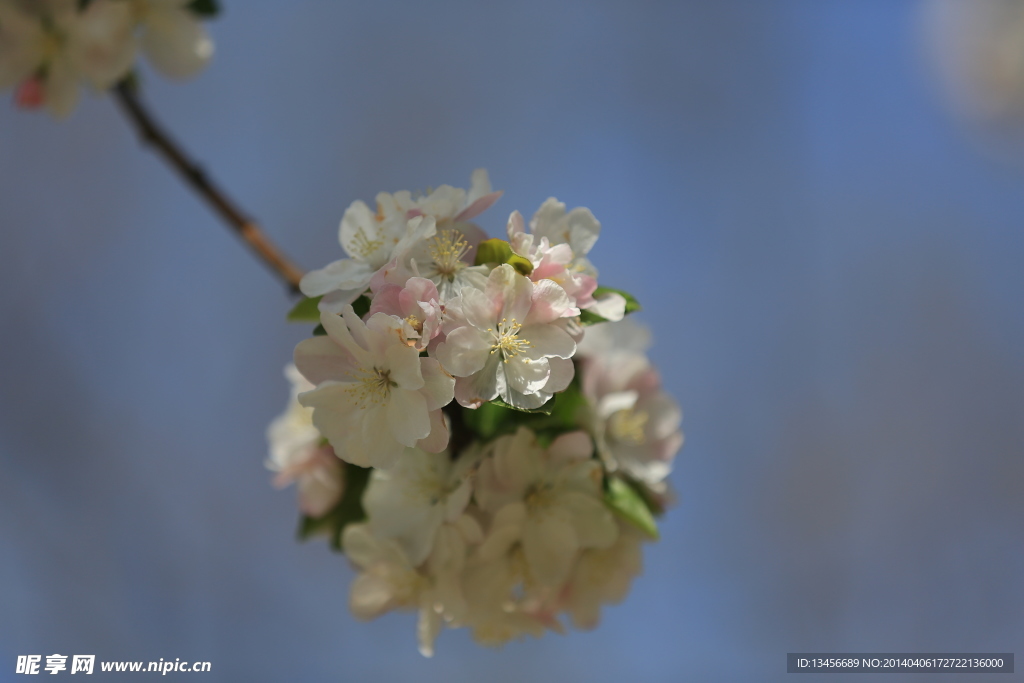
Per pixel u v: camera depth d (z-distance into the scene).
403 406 0.79
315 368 0.80
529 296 0.80
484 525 0.84
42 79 0.95
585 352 0.88
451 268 0.81
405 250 0.80
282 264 0.92
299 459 0.89
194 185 0.94
